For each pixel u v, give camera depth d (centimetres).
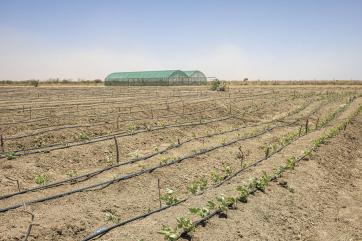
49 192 948
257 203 903
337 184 1172
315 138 1576
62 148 1318
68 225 752
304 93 4112
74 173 1098
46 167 1160
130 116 2111
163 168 1149
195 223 754
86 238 695
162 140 1591
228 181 1052
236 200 888
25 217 782
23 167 1129
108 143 1423
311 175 1162
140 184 1033
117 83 7481
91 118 2000
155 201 936
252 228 795
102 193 955
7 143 1384
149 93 4150
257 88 5525
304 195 1020
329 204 1016
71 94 4012
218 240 722
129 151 1386
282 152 1373
